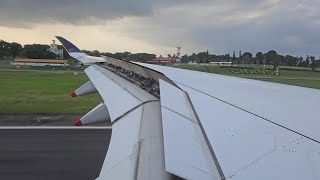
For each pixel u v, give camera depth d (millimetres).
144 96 8625
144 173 3934
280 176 2945
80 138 18656
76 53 19078
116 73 13859
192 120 4645
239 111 4738
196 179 3127
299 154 3291
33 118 24516
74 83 52156
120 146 5023
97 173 12930
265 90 6023
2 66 100938
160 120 6082
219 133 4059
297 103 4965
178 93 6117
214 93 5980
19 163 14039
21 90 41750
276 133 3814
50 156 15117
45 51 146125
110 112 7488
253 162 3246
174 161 3496
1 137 18688
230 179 3039
